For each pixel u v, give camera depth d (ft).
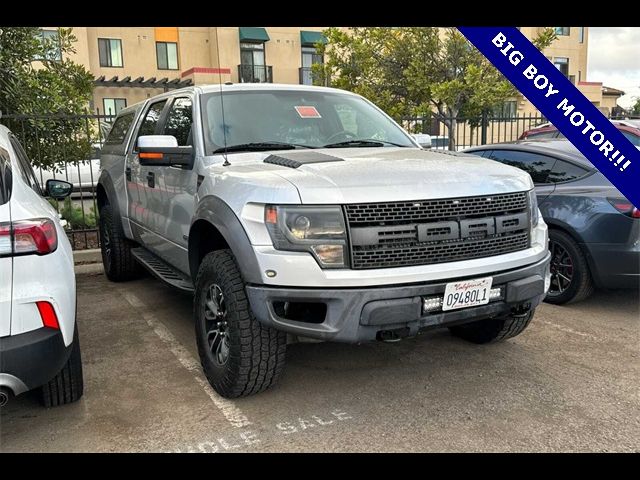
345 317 10.07
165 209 15.51
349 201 10.14
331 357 14.23
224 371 11.46
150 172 16.56
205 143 13.67
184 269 14.78
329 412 11.41
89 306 18.80
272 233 10.28
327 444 10.27
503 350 14.60
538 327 16.29
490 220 11.19
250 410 11.51
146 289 20.86
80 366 11.29
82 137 28.22
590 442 10.30
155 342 15.44
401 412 11.40
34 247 9.11
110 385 12.75
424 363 13.80
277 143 14.15
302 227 10.12
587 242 17.06
